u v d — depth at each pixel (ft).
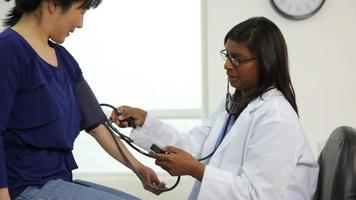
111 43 8.21
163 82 8.29
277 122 3.98
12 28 3.28
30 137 3.19
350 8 7.77
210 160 4.58
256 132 4.10
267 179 3.84
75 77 3.96
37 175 3.25
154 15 8.14
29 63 3.11
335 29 7.81
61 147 3.37
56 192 3.20
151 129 5.28
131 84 8.31
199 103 8.28
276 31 4.26
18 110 3.11
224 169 4.34
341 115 7.99
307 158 4.17
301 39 7.84
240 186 3.85
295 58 7.89
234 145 4.35
